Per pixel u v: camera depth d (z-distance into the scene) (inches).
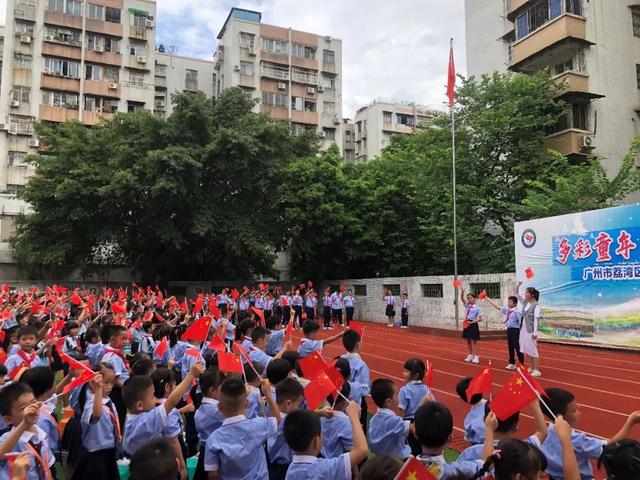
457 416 305.3
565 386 378.6
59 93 1430.9
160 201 989.8
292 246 1098.7
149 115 1006.4
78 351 283.6
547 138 833.5
